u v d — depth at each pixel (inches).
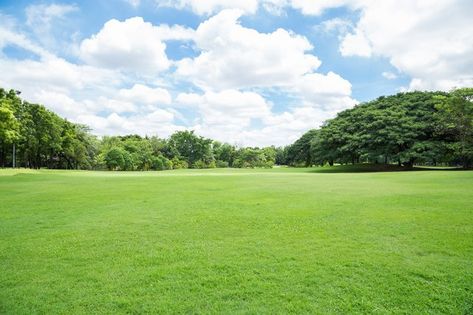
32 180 844.6
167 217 329.7
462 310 144.9
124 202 430.6
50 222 315.6
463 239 237.5
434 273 179.6
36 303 153.2
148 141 3095.5
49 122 2245.3
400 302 151.9
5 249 231.1
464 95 1183.6
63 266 198.4
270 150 3577.8
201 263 200.8
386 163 1780.3
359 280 173.5
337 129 1781.5
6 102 1638.8
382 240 240.2
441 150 1409.9
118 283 173.8
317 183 670.5
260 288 166.2
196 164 3051.2
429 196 430.0
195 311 145.8
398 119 1519.4
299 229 276.5
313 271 185.8
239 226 289.9
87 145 2829.7
